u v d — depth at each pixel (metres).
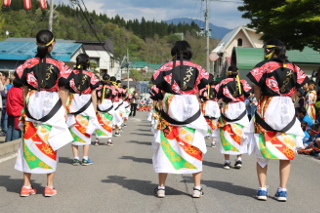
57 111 5.09
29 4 15.13
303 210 4.84
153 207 4.78
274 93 5.08
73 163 7.59
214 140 11.12
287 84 5.07
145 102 43.78
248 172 7.31
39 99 5.03
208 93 10.67
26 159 5.07
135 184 6.01
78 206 4.77
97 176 6.57
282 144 5.09
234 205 4.97
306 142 10.34
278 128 5.06
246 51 28.05
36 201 4.97
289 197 5.46
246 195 5.51
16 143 9.37
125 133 14.77
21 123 5.12
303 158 9.32
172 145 5.07
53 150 5.11
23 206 4.74
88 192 5.46
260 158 5.18
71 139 5.20
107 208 4.71
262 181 5.25
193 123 5.02
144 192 5.51
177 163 5.07
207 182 6.34
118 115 13.25
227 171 7.39
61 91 5.13
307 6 16.05
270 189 5.92
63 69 5.06
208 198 5.28
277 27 16.78
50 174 5.20
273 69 5.05
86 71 7.50
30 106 5.02
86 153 7.64
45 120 5.03
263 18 17.64
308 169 7.81
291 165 8.25
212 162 8.40
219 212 4.64
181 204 4.94
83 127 7.49
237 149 7.56
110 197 5.21
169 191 5.61
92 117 7.55
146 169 7.28
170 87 5.04
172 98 5.04
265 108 5.12
